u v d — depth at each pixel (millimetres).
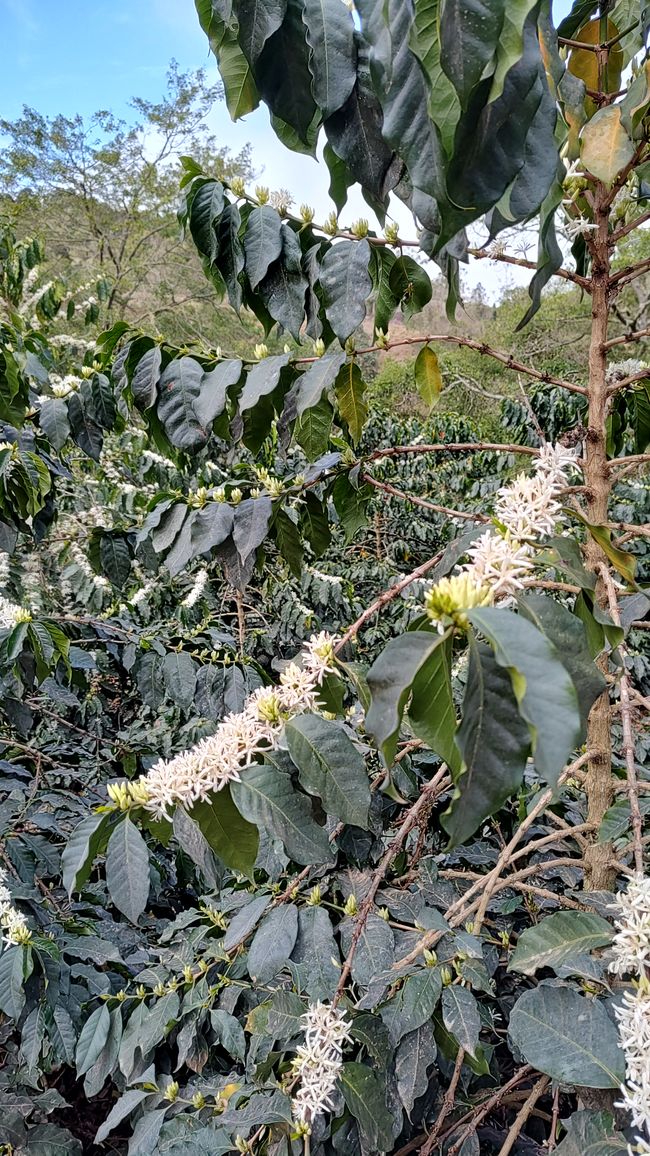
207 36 733
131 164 11414
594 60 1005
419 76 486
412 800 1423
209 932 1464
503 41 419
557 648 542
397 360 9750
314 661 745
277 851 1171
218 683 1814
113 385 1562
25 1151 1567
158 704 2098
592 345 946
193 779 684
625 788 961
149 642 2115
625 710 877
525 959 838
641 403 1196
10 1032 1770
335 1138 965
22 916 1394
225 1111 1066
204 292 11656
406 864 1326
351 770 680
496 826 1494
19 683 1721
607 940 819
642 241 7965
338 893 1285
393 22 484
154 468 2668
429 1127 1174
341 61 628
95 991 1554
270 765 692
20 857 1809
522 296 9266
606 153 752
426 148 495
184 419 1070
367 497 1242
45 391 2094
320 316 1054
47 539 2689
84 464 2893
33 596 2479
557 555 612
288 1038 1030
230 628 2805
